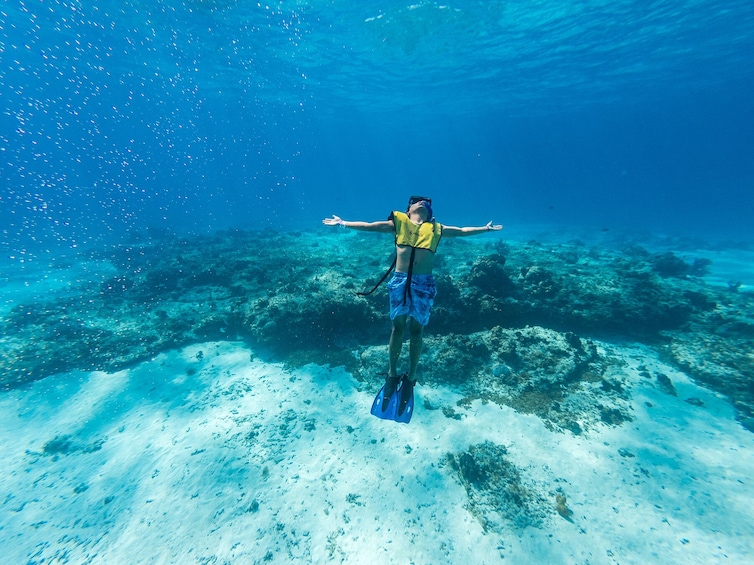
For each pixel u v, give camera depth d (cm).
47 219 3859
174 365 938
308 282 1147
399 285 325
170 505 563
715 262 2061
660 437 649
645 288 1067
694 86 4066
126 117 8394
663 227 4156
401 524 517
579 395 743
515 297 1031
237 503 559
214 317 1086
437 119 6481
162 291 1389
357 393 789
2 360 935
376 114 5922
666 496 541
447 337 898
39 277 1683
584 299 1027
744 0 1880
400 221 331
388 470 601
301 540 503
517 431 665
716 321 949
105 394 838
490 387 776
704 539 480
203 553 493
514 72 3216
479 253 1677
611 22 2148
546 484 563
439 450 635
